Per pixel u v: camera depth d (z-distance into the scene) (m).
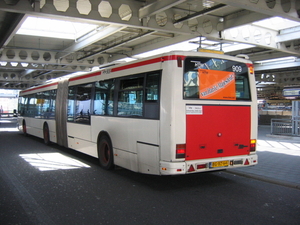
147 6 11.12
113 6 11.04
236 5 9.33
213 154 6.51
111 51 21.09
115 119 8.00
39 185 6.96
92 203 5.68
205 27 13.05
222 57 6.79
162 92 6.25
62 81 12.12
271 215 5.06
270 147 12.95
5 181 7.32
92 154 9.40
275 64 22.41
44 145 14.00
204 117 6.41
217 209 5.36
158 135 6.31
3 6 9.32
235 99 6.89
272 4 10.13
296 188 6.77
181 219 4.86
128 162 7.41
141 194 6.31
